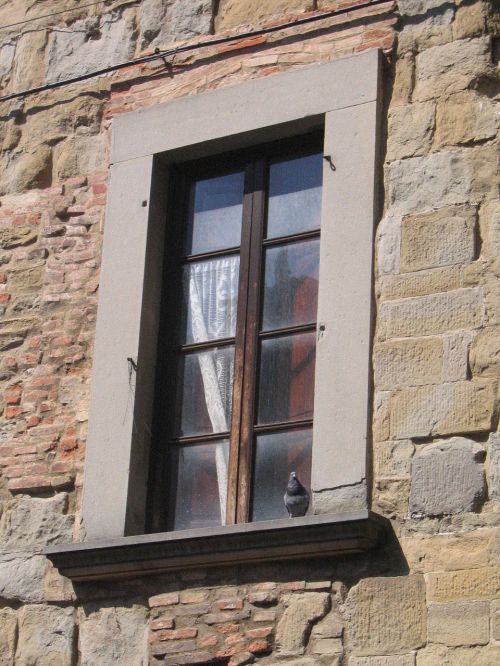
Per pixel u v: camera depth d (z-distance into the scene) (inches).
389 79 374.6
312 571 332.8
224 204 391.2
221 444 368.2
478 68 365.7
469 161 357.1
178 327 384.2
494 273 343.3
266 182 386.9
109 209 393.1
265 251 380.8
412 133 365.4
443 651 314.3
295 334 369.4
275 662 328.2
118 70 410.9
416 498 330.3
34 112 419.2
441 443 333.4
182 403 376.5
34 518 370.3
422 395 338.6
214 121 389.1
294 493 340.5
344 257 357.7
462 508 325.7
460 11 373.4
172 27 410.0
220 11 406.6
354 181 363.9
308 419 359.3
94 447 368.8
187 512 365.1
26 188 410.0
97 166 403.9
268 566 337.7
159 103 400.5
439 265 349.1
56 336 388.2
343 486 336.8
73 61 421.4
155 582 348.8
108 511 360.5
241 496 358.6
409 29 377.1
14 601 363.3
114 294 382.6
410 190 359.3
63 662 350.9
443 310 344.5
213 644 335.9
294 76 382.6
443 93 366.6
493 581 316.2
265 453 361.4
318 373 349.4
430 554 324.5
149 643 343.0
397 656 317.7
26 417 382.0
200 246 390.3
